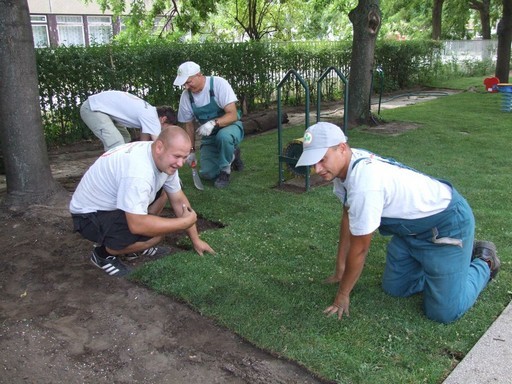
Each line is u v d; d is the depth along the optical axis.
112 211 3.28
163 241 4.12
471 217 2.71
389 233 2.89
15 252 4.00
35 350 2.76
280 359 2.61
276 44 12.19
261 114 9.56
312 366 2.52
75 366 2.63
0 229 4.50
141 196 3.03
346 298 2.92
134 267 3.66
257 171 6.26
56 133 8.33
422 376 2.43
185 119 5.61
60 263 3.78
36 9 23.78
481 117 9.73
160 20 17.66
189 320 2.98
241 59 11.05
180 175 6.09
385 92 15.29
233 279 3.37
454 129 8.55
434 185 2.66
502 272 3.39
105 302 3.21
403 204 2.62
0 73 4.74
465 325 2.82
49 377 2.55
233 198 5.15
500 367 2.45
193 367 2.58
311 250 3.84
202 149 5.75
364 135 8.23
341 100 13.78
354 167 2.57
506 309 2.95
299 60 12.55
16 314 3.12
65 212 4.77
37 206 4.88
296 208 4.78
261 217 4.58
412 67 16.17
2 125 4.88
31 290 3.41
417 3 27.53
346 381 2.41
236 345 2.74
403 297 3.11
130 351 2.73
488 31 22.83
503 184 5.32
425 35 31.14
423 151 6.93
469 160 6.39
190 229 3.70
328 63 13.30
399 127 8.91
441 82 17.25
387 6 27.48
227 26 17.39
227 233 4.18
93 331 2.92
